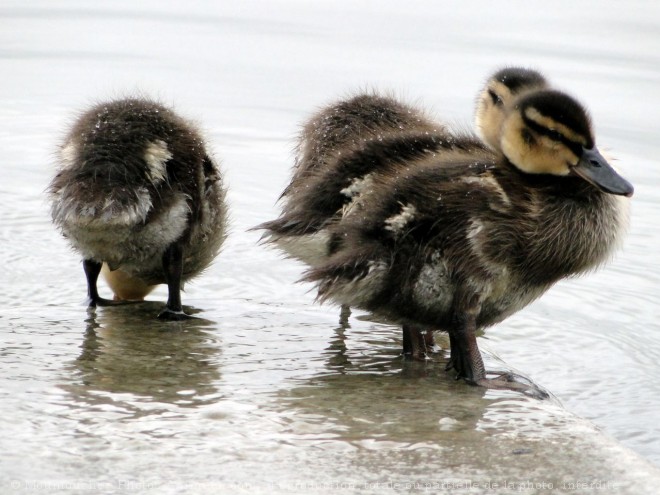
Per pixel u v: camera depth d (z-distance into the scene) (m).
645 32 32.19
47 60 28.77
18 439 8.63
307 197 12.01
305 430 9.22
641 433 11.02
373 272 10.59
